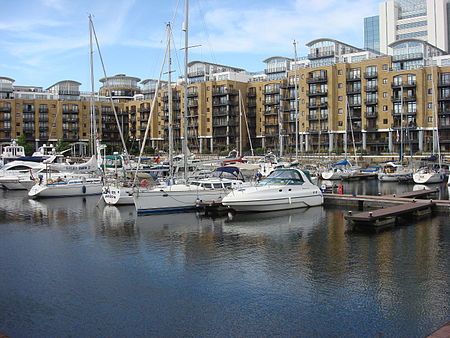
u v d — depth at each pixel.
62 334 10.84
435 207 27.00
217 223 24.19
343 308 11.98
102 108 116.19
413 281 14.05
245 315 11.67
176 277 14.80
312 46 99.69
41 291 13.73
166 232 22.00
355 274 14.82
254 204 27.05
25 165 51.03
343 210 28.39
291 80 94.38
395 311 11.72
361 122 84.75
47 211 29.81
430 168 55.25
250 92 104.38
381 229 22.06
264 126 100.62
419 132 78.25
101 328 11.10
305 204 29.20
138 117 114.94
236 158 36.12
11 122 107.06
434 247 18.27
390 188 45.31
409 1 131.00
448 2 125.38
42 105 109.69
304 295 12.95
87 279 14.78
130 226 23.69
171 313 11.91
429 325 10.89
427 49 85.25
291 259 16.73
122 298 13.03
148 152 95.75
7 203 34.31
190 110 103.75
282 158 66.44
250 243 19.45
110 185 33.03
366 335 10.42
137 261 16.81
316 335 10.48
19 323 11.48
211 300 12.73
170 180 30.72
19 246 19.56
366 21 152.38
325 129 88.31
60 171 45.38
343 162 57.88
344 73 86.12
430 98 77.94
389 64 81.31
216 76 109.19
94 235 21.62
